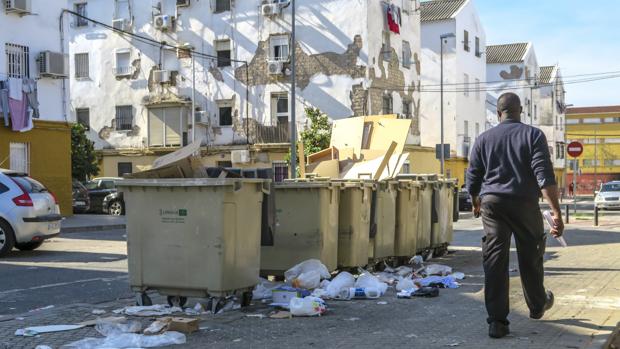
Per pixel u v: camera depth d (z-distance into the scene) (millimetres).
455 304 7672
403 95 37812
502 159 5809
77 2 38969
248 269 7320
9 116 23078
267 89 35188
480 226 23703
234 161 35094
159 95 37188
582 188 83875
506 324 5848
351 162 12148
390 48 36156
